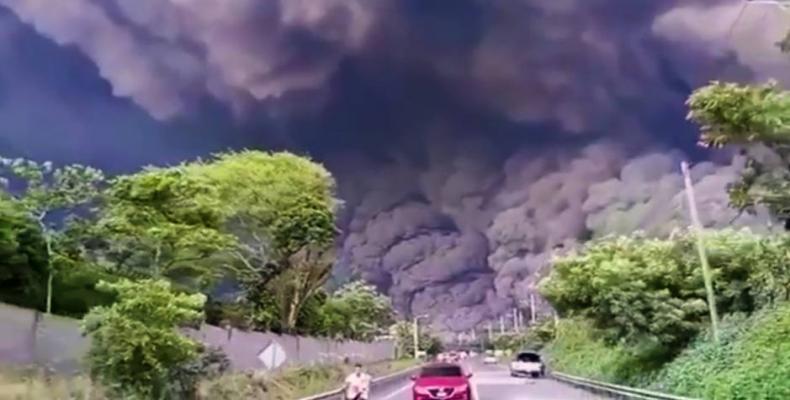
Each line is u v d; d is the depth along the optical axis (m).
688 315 29.25
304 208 43.00
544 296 36.72
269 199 41.72
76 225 29.75
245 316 41.66
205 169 40.22
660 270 29.69
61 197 27.17
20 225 27.84
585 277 32.41
